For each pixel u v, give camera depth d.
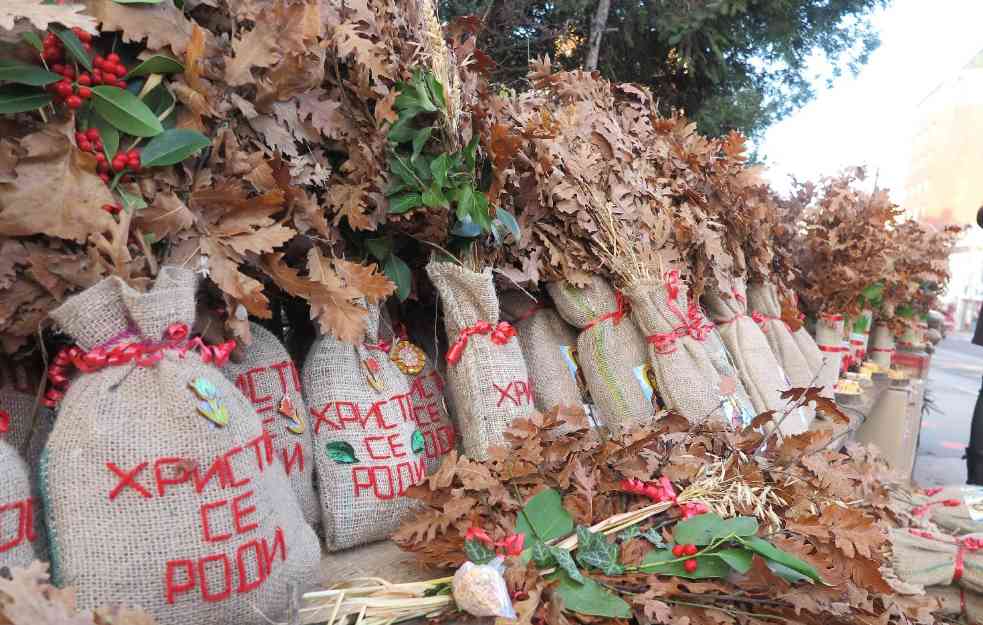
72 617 0.68
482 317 1.41
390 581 1.13
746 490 1.24
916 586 1.37
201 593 0.82
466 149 1.35
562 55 4.24
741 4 3.84
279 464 1.00
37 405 0.89
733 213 2.19
